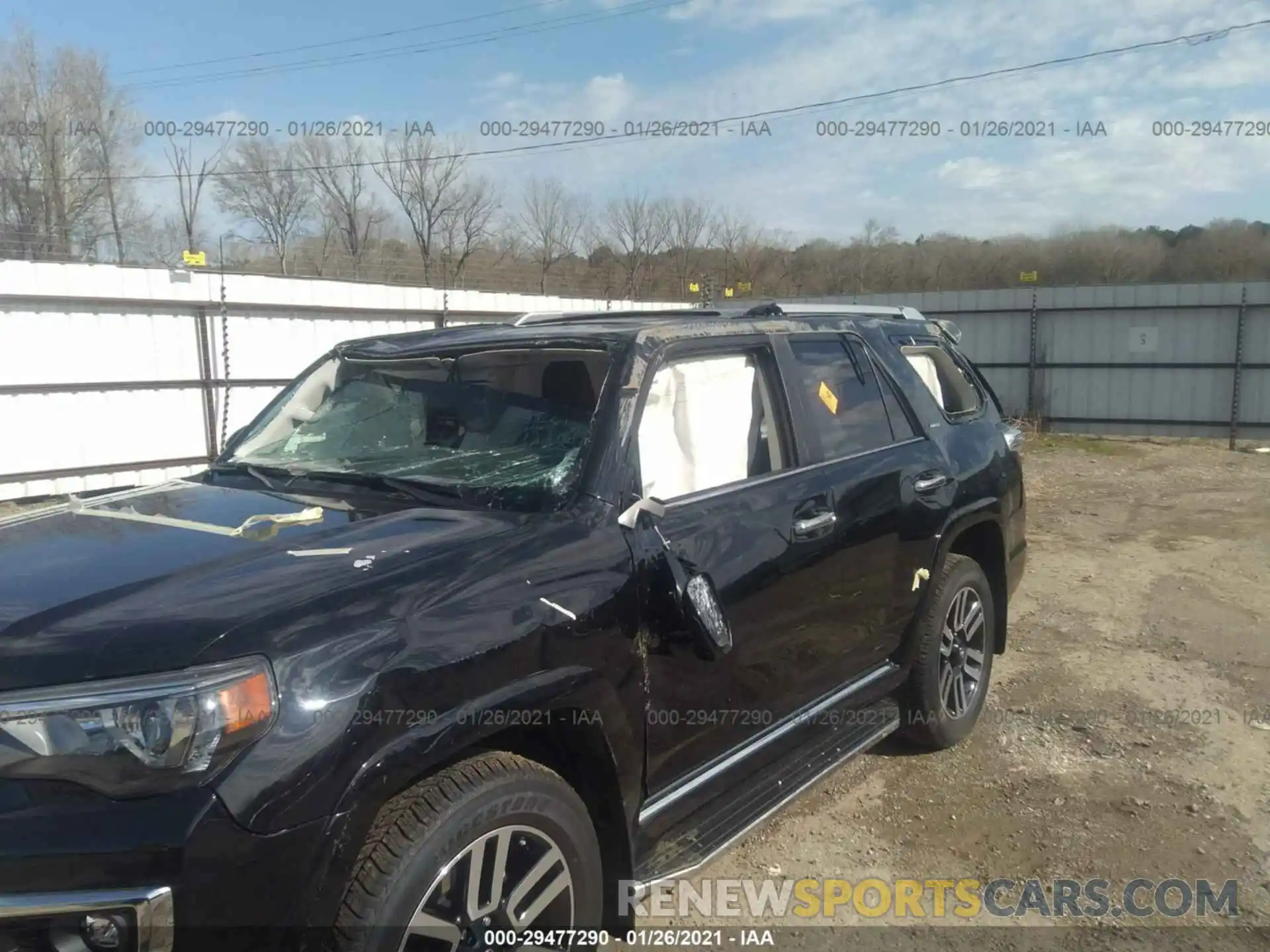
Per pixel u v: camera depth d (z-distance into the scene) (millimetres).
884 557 3775
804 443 3533
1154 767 4246
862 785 4137
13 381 11328
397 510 2824
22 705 1903
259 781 1918
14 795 1874
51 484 11758
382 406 3434
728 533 3035
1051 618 6438
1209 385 16234
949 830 3768
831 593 3475
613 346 3080
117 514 2930
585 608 2518
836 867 3525
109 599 2174
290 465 3344
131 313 12258
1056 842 3656
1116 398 17000
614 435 2867
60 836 1827
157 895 1816
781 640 3250
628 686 2625
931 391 4516
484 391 3264
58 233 17672
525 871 2402
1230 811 3861
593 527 2695
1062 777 4176
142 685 1925
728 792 3246
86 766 1876
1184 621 6328
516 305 17359
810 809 3943
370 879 2061
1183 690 5109
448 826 2168
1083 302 17000
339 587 2221
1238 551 8312
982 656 4582
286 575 2281
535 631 2385
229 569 2334
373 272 20922
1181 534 9062
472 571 2396
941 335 4895
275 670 1995
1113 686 5184
